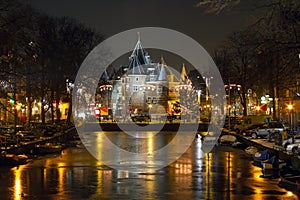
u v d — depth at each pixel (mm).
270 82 34688
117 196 22422
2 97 48844
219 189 24375
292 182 25922
